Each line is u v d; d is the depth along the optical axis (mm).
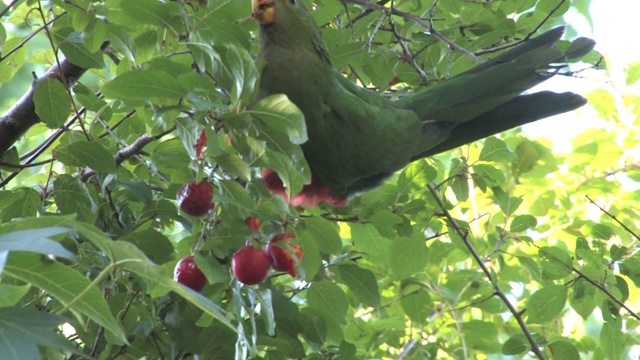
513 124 7418
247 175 5250
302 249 5863
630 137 10641
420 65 8484
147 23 5969
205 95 5270
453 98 7203
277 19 6371
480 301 9023
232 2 5848
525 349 8508
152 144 7875
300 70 6398
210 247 5570
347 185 7152
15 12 7883
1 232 3789
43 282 4035
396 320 9461
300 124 5086
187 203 5555
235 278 5871
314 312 7684
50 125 6973
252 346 6008
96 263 6637
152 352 7316
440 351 10602
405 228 8008
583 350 9516
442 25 9031
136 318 6836
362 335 9469
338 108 6637
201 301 3953
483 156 8547
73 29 6926
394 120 6961
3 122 7789
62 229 3625
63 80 6879
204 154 5469
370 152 6863
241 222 5516
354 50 7711
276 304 7395
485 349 9805
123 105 7016
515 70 7102
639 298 10430
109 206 7211
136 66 6441
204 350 7059
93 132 7527
